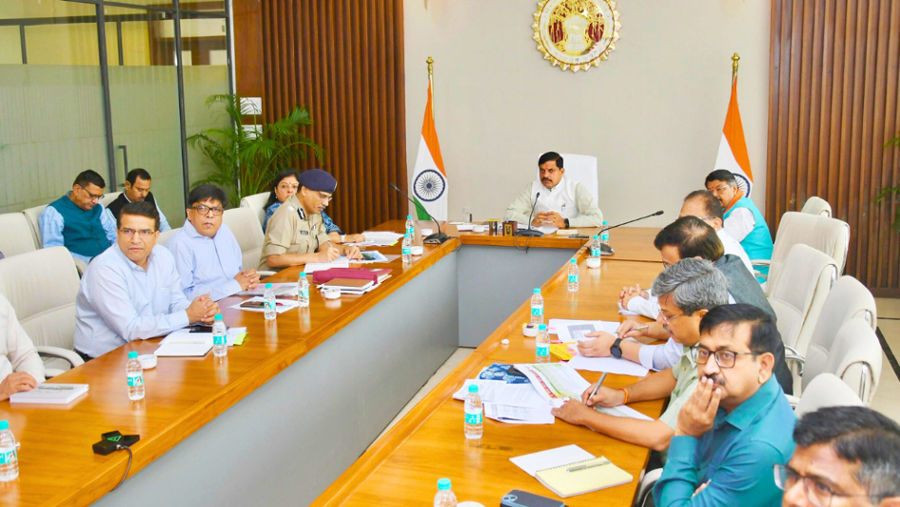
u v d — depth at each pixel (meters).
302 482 3.09
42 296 3.32
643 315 3.23
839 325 2.64
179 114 7.01
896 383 4.48
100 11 6.05
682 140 6.83
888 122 6.25
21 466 1.94
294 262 4.39
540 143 7.15
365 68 7.43
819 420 1.14
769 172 6.62
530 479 1.85
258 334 3.06
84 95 5.97
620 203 7.07
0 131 5.30
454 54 7.21
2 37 5.28
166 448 2.15
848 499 1.07
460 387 2.43
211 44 7.37
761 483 1.61
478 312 5.35
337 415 3.41
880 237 6.40
